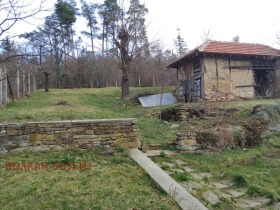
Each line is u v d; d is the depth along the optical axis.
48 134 5.77
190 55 15.48
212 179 5.58
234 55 15.26
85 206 3.52
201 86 15.12
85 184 4.21
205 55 14.84
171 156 6.60
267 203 4.77
